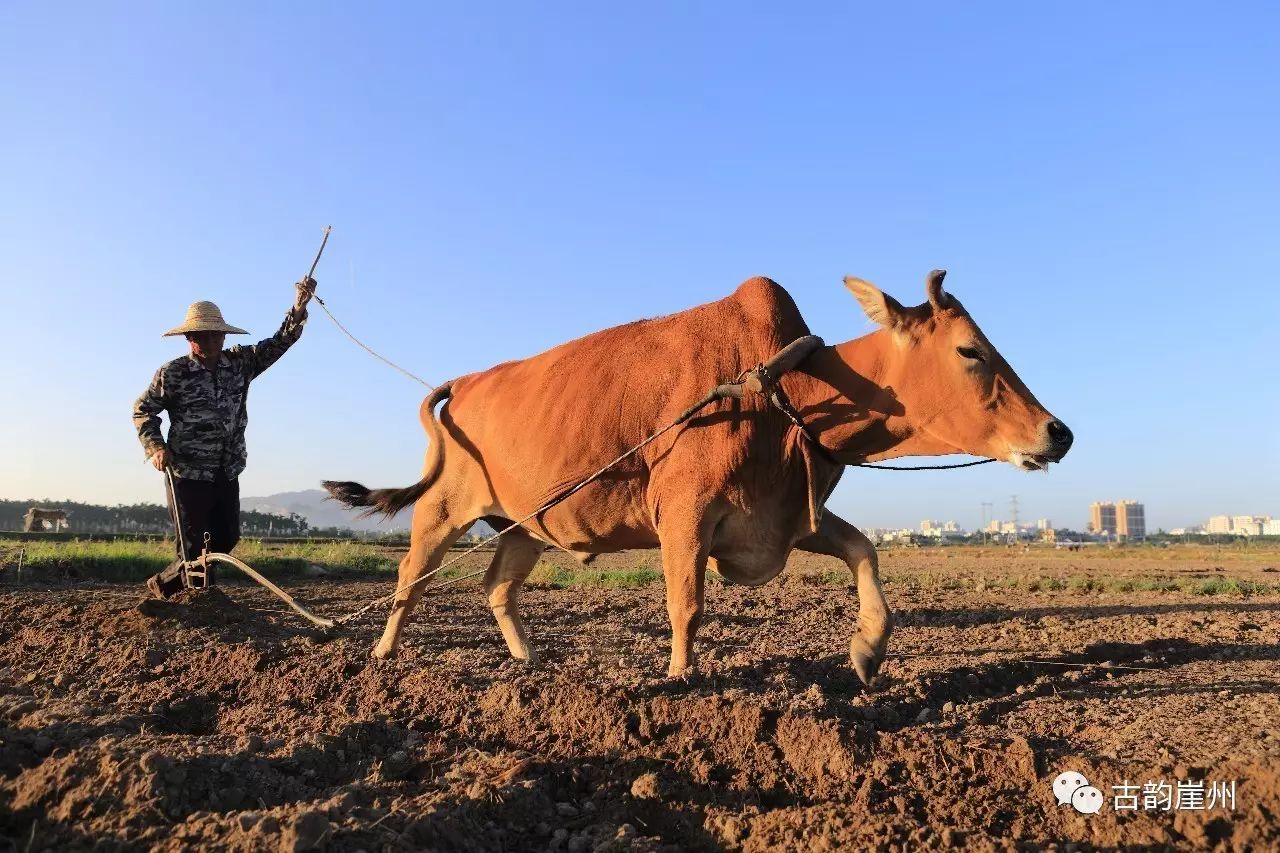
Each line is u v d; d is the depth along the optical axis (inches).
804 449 239.5
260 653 262.7
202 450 339.6
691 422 238.8
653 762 181.5
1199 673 283.1
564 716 201.9
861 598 239.6
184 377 335.9
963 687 259.0
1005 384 231.5
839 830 152.1
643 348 261.0
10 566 586.9
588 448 256.5
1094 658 309.6
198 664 267.0
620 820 165.2
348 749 192.7
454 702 218.7
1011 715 226.7
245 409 352.8
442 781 173.0
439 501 297.3
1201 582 687.7
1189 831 149.3
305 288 353.4
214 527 350.3
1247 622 405.7
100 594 451.5
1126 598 561.0
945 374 232.8
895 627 401.4
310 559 767.1
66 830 141.6
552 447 263.1
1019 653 309.9
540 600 529.3
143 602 325.1
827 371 244.2
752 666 267.7
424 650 294.0
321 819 134.7
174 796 153.0
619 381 257.3
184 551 342.3
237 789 158.4
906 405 235.8
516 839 157.5
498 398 284.8
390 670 243.1
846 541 245.8
